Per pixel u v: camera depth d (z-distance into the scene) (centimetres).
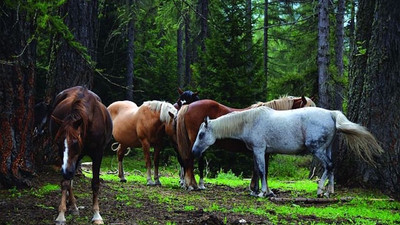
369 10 1242
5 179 821
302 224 743
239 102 2006
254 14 3170
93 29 1080
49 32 761
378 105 1149
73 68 1034
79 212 723
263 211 825
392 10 1142
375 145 994
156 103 1211
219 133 1055
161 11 2080
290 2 2850
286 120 1027
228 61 2045
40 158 971
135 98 2750
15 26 851
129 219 709
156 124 1201
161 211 787
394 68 1140
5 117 828
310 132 1010
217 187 1242
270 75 3406
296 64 2764
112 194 918
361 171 1162
